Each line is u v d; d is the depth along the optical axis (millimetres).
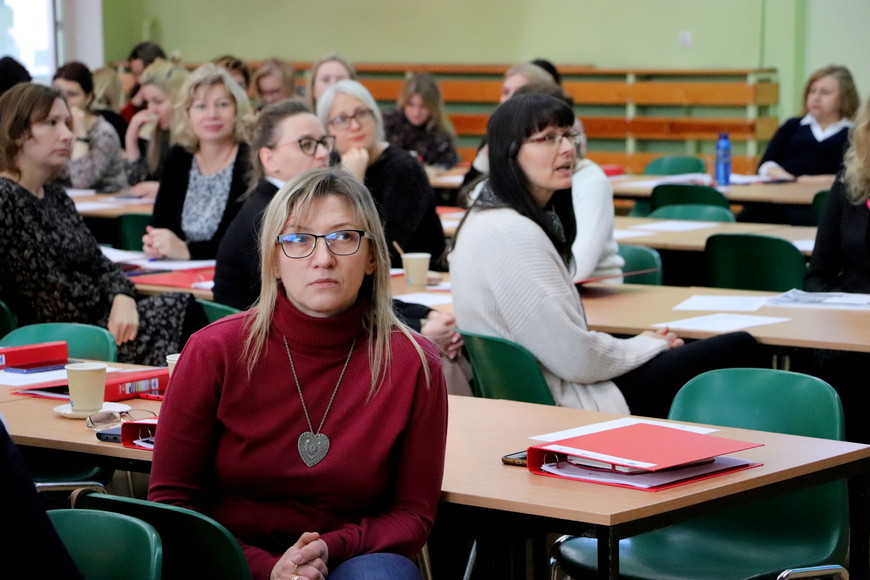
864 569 2488
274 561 2146
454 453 2496
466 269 3434
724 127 10523
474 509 2270
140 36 12961
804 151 8172
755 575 2514
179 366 2275
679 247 5387
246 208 4176
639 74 10875
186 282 4586
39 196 4164
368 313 2311
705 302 4152
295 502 2258
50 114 4059
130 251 6023
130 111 10000
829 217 4473
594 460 2270
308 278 2234
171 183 5457
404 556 2219
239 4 12570
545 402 3262
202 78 5344
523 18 11430
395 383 2258
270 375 2258
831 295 4168
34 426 2693
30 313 4129
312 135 4254
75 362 3332
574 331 3307
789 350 4059
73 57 12609
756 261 5035
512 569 2709
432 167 8664
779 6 10344
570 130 3420
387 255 2314
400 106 9078
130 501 2035
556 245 3484
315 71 7297
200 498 2277
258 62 12547
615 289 4480
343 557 2162
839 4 10156
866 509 2479
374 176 4957
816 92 8117
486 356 3346
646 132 10828
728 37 10578
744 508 2766
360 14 12109
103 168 8242
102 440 2561
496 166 3445
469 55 11719
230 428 2248
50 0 12297
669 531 2816
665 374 3438
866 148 4324
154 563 1849
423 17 11844
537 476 2312
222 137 5375
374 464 2232
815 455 2402
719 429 2615
